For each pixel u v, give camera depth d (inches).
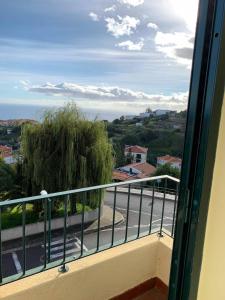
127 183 68.9
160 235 73.4
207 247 28.4
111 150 419.2
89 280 61.1
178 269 28.9
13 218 386.6
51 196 58.6
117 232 320.8
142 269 69.1
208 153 25.2
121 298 66.9
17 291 52.9
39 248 381.4
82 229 65.0
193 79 25.6
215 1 23.2
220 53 23.4
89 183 418.3
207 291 30.3
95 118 422.9
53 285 56.6
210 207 27.2
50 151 414.0
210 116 24.5
